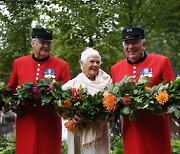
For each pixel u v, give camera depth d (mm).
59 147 8773
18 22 18391
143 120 7902
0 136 14484
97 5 16688
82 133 8156
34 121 8523
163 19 17125
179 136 15312
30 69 8938
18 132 8656
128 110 7574
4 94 8430
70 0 16641
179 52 19922
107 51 18000
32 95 8172
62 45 17766
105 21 16906
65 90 7996
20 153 8625
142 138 7895
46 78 8352
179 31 17641
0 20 18703
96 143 8094
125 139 8078
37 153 8539
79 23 16703
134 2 16891
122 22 16953
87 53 8242
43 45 8742
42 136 8547
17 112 8492
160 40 19094
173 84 7488
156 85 7895
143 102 7520
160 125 7953
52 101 8094
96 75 8305
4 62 19156
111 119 7984
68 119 8086
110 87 7738
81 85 8188
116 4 16859
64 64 9000
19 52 18844
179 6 16781
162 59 8195
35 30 8773
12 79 9102
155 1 16703
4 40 19031
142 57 8281
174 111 7395
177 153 11023
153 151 7891
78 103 7848
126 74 8281
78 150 8383
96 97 7758
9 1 18516
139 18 17094
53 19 17062
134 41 8086
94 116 7879
